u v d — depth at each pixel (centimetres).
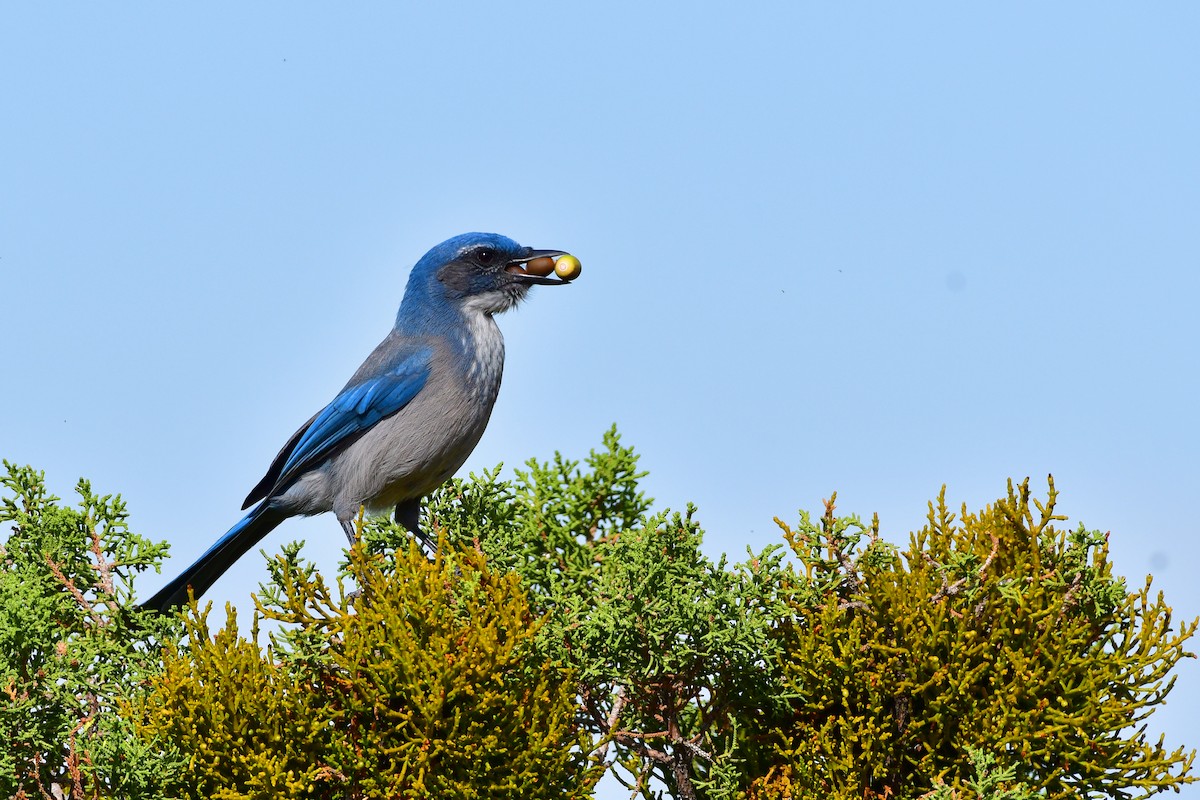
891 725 1134
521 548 1297
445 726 1004
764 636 1142
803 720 1167
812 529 1137
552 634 1084
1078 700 1120
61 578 1185
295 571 1132
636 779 1105
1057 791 1116
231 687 1017
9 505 1207
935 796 1064
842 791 1117
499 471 1384
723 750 1176
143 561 1205
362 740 1011
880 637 1140
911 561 1154
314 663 1053
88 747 1012
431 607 1009
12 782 1017
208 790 1029
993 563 1178
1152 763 1095
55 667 1065
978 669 1104
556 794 1034
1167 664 1115
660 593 1090
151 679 1038
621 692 1120
